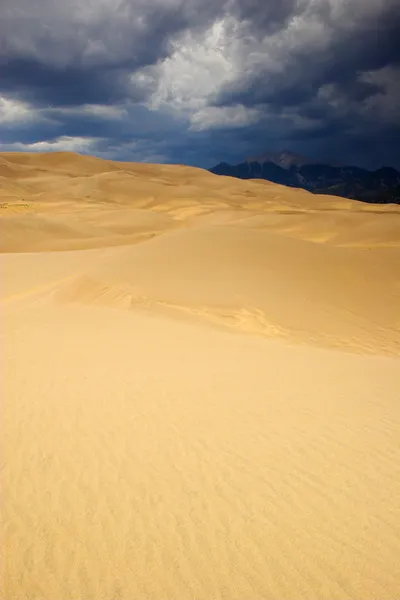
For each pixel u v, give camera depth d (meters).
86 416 6.94
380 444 6.39
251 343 12.91
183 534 4.53
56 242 46.53
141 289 19.23
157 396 7.81
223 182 161.75
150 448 6.07
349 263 23.22
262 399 7.91
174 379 8.73
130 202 112.62
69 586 3.95
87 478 5.36
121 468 5.58
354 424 7.03
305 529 4.65
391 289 21.22
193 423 6.83
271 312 17.69
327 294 19.88
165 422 6.83
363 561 4.27
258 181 172.38
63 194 110.94
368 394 8.45
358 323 17.62
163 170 185.62
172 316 16.62
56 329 13.09
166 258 22.34
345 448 6.25
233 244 23.78
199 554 4.30
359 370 10.33
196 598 3.87
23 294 20.94
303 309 18.23
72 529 4.55
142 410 7.22
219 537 4.51
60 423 6.70
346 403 7.91
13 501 4.93
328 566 4.21
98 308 17.28
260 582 4.04
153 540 4.45
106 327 13.68
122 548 4.34
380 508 4.99
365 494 5.23
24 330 12.79
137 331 13.32
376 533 4.61
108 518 4.71
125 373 8.95
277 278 20.66
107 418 6.90
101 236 51.91
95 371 9.02
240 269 21.25
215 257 22.33
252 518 4.77
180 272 20.91
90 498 5.01
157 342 11.95
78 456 5.82
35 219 51.09
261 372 9.54
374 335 16.70
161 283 19.83
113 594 3.88
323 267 22.41
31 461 5.68
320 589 3.98
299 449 6.18
